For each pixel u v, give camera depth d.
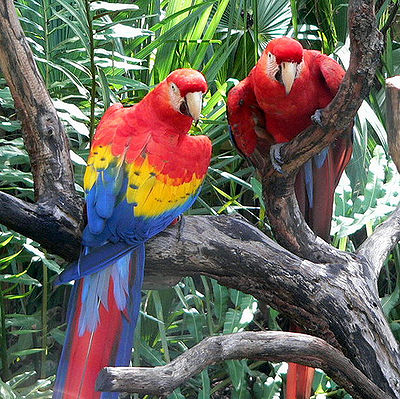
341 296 5.39
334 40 8.26
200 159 5.08
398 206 6.43
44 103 5.04
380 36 4.27
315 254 5.61
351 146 5.87
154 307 7.17
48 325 7.29
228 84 7.67
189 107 4.87
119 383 3.82
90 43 5.83
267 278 5.29
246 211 8.40
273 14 7.97
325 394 7.14
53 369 7.11
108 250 4.65
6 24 4.85
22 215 4.84
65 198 5.00
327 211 5.86
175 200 4.97
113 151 4.90
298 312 5.42
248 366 7.68
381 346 5.41
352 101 4.55
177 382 4.01
